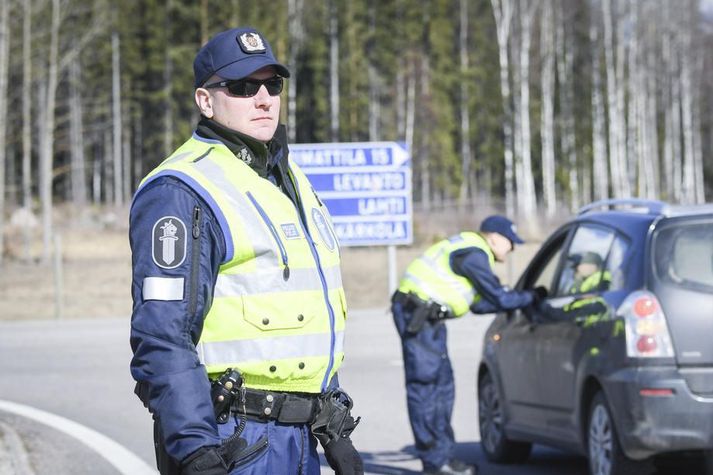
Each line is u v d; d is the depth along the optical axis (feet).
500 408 42.96
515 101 291.58
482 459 44.24
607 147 346.33
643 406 33.01
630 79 308.81
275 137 17.94
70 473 39.47
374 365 71.20
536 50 320.70
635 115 331.57
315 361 17.28
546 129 294.25
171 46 300.20
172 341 16.05
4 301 132.57
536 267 43.19
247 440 16.83
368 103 310.45
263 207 17.12
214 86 17.54
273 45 287.69
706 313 33.17
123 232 204.95
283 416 17.03
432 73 322.75
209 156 17.28
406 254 158.81
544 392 39.11
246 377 16.88
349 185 86.07
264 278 16.90
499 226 39.99
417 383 39.11
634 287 34.12
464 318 102.94
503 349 42.73
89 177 354.74
